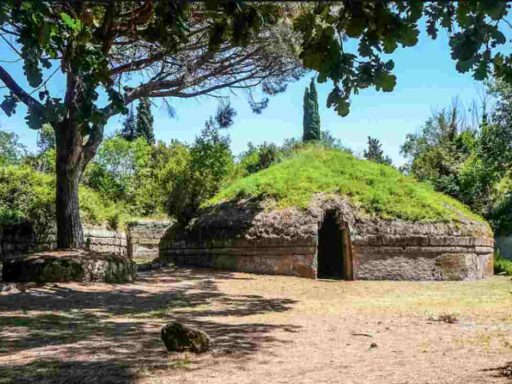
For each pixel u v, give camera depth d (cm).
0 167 1952
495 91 2503
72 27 316
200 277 1686
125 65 1460
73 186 1480
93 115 336
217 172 2253
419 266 1814
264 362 571
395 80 287
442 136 3788
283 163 2338
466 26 257
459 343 698
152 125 4200
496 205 2738
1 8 271
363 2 273
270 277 1753
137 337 729
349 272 1797
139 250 2466
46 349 637
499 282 1767
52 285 1266
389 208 1905
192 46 1544
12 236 1717
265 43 1647
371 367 545
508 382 462
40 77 299
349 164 2234
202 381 483
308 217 1842
